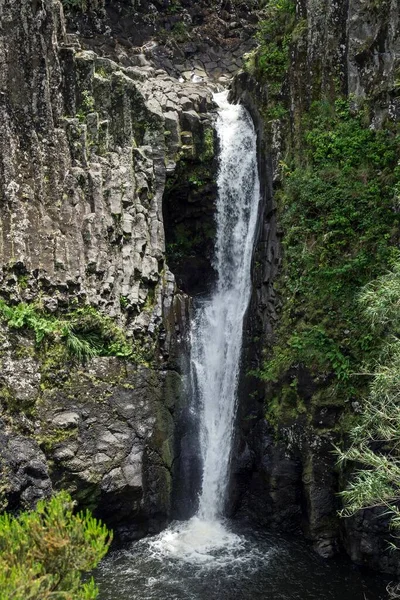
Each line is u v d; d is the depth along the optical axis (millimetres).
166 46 21531
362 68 14172
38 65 14062
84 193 14555
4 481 11961
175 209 17578
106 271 14281
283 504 14031
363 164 13922
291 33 15953
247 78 17531
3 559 7172
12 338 12719
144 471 13836
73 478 12859
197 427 15453
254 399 14938
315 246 14164
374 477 9758
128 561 12828
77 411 13195
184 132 16984
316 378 13445
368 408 10711
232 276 17109
